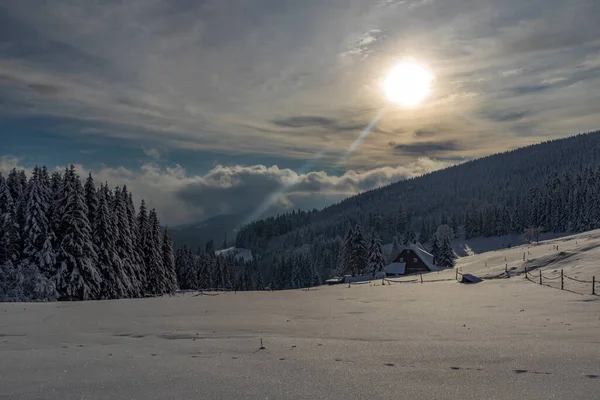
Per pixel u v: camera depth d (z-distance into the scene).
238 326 12.65
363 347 8.49
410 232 171.88
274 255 181.62
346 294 27.95
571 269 26.23
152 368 6.77
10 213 42.19
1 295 36.50
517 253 46.72
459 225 178.38
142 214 56.03
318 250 174.12
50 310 19.81
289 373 6.34
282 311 17.50
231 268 111.19
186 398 5.18
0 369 6.80
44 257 39.53
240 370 6.56
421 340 9.44
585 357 7.14
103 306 22.12
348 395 5.23
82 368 6.82
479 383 5.68
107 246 45.12
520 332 10.36
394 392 5.34
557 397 5.05
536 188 147.50
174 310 18.88
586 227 112.19
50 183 47.31
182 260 79.50
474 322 12.52
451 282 35.09
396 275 80.62
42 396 5.32
